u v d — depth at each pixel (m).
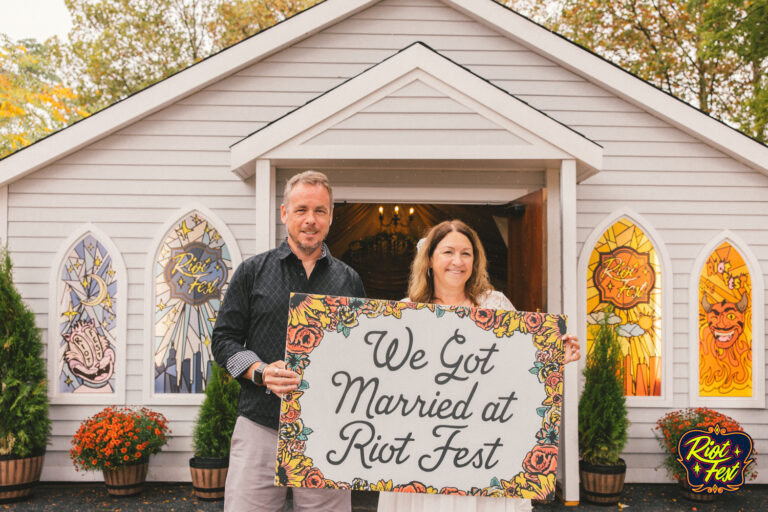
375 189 6.30
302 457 2.27
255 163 5.55
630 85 6.30
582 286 6.27
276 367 2.32
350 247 10.38
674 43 15.46
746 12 11.86
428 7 6.54
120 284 6.24
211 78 6.27
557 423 2.31
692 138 6.37
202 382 6.27
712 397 6.27
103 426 5.57
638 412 6.26
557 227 6.23
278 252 2.63
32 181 6.23
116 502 5.49
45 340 6.17
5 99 16.30
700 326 6.36
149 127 6.34
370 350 2.31
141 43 18.67
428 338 2.33
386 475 2.27
